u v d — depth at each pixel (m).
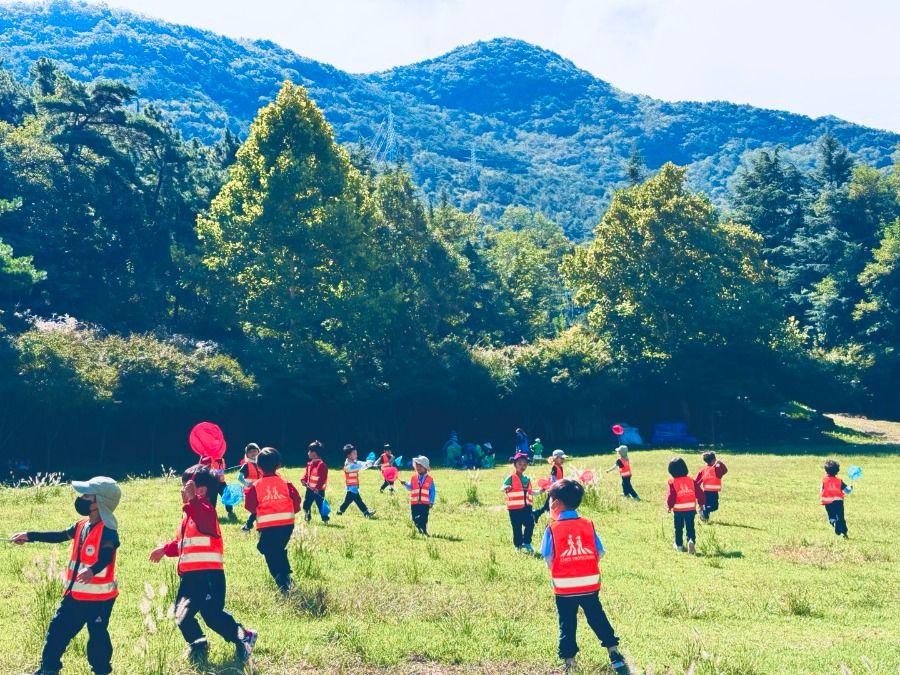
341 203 49.53
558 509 8.59
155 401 39.47
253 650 8.59
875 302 70.19
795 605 11.71
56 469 39.09
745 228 65.81
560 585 8.41
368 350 54.44
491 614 10.67
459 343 56.12
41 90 63.16
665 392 57.91
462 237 83.62
